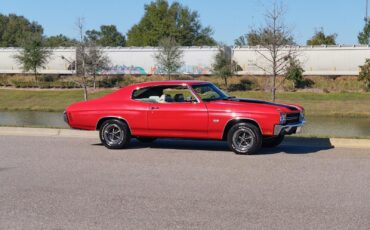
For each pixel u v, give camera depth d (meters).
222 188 7.29
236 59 49.03
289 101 40.03
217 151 10.67
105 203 6.53
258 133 9.98
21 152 10.60
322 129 26.11
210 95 10.62
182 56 50.72
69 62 52.44
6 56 55.41
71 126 11.34
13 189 7.31
